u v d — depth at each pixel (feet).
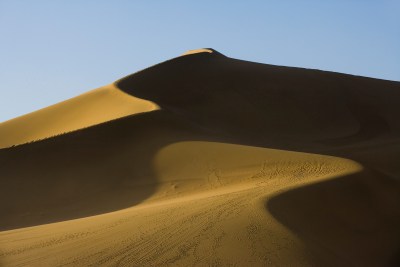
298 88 189.78
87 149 109.81
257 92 181.47
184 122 125.90
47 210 91.76
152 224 53.67
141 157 104.99
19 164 106.93
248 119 164.25
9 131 144.87
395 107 193.36
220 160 96.84
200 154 100.78
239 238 46.47
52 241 51.11
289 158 92.12
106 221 59.57
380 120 183.32
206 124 150.61
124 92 152.87
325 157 90.17
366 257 57.72
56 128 139.64
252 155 96.22
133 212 64.64
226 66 198.39
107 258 43.27
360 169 77.56
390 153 134.72
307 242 48.52
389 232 66.28
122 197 92.38
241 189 73.00
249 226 49.29
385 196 73.97
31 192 98.17
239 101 173.27
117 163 104.37
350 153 135.33
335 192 67.51
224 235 47.37
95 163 105.40
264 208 54.54
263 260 42.32
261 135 156.35
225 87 180.65
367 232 63.41
